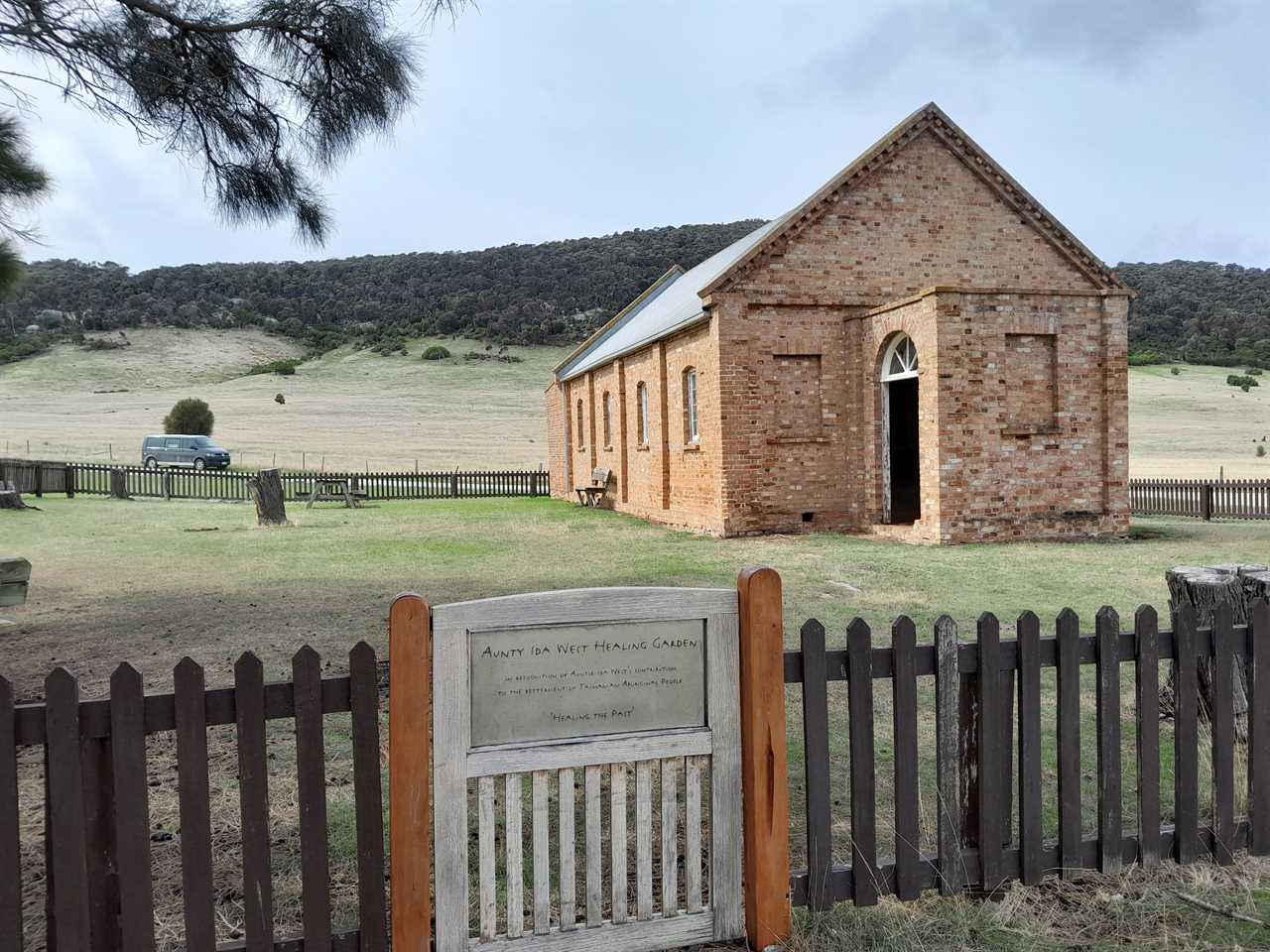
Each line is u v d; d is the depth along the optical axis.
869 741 3.44
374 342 130.00
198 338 129.75
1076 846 3.69
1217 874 3.76
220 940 3.37
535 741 3.13
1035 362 17.69
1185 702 3.82
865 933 3.33
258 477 22.88
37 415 76.69
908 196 19.70
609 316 140.38
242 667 2.89
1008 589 11.43
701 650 3.31
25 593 10.12
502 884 3.91
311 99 6.66
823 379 19.58
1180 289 142.25
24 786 5.18
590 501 30.17
